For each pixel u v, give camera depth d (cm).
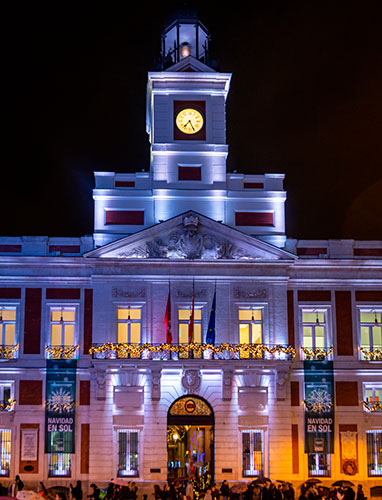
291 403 4144
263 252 4209
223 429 4050
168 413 4062
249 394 4084
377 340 4306
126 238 4138
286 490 3469
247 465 4059
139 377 4062
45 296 4191
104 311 4112
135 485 3659
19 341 4141
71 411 4053
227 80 4484
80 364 4116
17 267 4197
